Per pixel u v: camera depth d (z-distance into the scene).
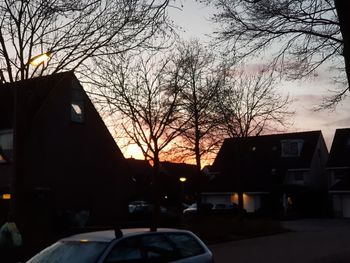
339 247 21.95
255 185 49.34
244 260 17.58
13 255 14.07
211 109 29.55
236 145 32.97
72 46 16.66
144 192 46.47
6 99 26.80
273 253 19.84
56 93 26.55
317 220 43.72
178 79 33.75
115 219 29.03
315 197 50.00
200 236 25.59
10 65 16.38
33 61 15.58
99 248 7.62
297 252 20.08
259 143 55.84
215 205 45.22
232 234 27.92
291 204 49.03
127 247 7.79
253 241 25.77
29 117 16.19
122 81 26.11
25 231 19.22
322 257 18.17
